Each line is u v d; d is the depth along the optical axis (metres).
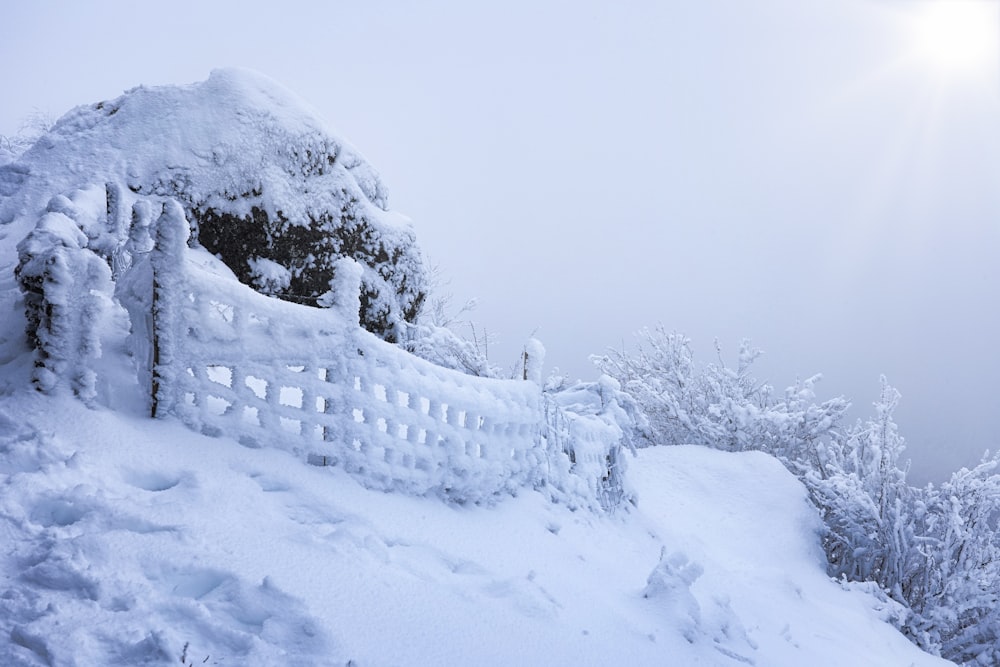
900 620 8.69
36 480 3.57
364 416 5.09
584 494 7.47
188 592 3.26
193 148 7.84
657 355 14.98
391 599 3.58
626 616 4.74
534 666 3.54
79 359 4.32
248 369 4.63
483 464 5.91
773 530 9.74
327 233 8.29
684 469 10.95
